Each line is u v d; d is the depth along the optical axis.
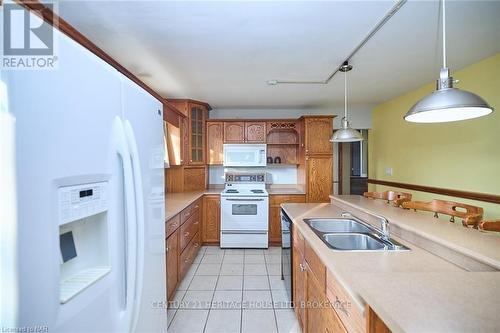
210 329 1.94
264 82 3.02
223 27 1.79
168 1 1.50
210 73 2.69
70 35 0.98
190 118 3.86
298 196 3.87
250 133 4.13
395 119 3.89
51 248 0.64
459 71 2.71
